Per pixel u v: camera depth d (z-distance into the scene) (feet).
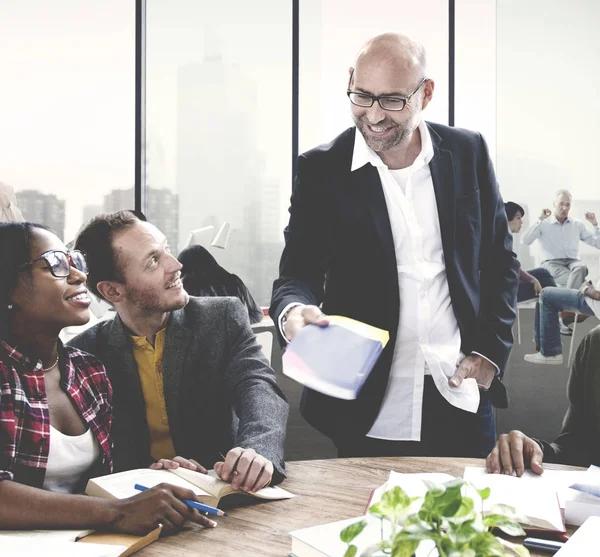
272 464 4.81
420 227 6.50
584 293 13.98
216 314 6.07
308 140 15.58
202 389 5.93
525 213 14.26
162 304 5.71
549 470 4.95
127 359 5.72
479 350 6.66
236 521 4.24
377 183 6.43
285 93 15.51
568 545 3.43
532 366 13.94
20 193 15.26
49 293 4.85
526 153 14.26
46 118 15.25
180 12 15.35
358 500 4.58
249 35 15.42
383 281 6.40
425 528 2.20
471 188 6.61
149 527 3.97
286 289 6.42
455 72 15.03
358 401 6.50
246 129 15.55
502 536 3.90
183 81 15.44
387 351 6.42
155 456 5.89
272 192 15.65
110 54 15.29
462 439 6.61
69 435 5.04
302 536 3.56
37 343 4.98
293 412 14.02
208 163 15.56
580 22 14.15
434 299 6.55
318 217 6.62
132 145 15.43
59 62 15.23
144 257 5.64
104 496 4.43
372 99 5.91
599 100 14.16
